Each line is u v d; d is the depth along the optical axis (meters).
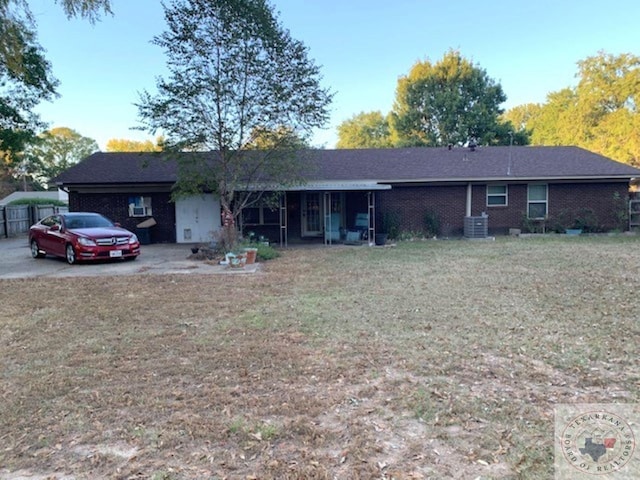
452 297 7.09
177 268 10.55
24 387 3.89
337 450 2.84
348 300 7.00
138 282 8.84
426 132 35.34
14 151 20.83
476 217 16.59
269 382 3.93
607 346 4.70
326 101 13.38
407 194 17.56
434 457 2.74
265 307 6.66
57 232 12.05
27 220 23.00
